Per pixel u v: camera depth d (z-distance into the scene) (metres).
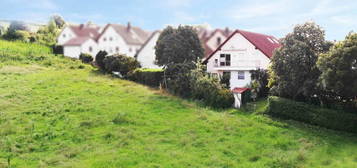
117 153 20.23
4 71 41.53
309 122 26.75
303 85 27.25
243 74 37.03
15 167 18.28
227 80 37.69
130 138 22.81
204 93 32.81
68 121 25.78
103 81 40.97
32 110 28.03
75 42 68.25
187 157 19.81
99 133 23.64
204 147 21.72
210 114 29.30
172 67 38.47
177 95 36.06
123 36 68.94
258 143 22.67
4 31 66.94
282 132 25.02
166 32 43.16
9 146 20.92
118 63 44.69
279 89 28.81
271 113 28.84
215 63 40.28
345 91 23.95
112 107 29.77
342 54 23.17
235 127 25.81
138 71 42.59
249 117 28.77
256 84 34.50
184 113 29.36
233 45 39.38
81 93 34.34
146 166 18.38
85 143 21.92
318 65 24.75
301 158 19.84
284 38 29.36
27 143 21.70
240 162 19.59
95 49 70.25
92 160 19.08
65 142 22.06
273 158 20.03
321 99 27.69
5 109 28.03
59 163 18.78
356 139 23.48
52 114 27.36
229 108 31.67
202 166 18.69
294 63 27.58
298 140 23.19
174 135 23.77
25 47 57.50
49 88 35.59
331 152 20.91
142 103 31.94
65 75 42.84
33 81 38.03
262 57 37.59
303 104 27.23
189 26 43.25
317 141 22.95
